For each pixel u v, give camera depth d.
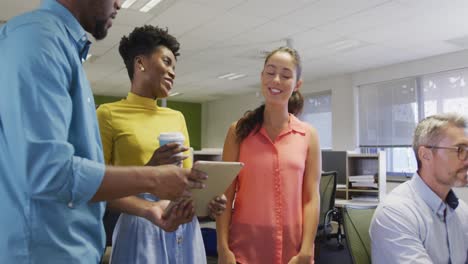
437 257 1.30
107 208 1.04
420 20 4.05
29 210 0.66
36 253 0.68
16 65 0.63
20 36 0.66
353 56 5.56
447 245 1.32
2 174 0.67
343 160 4.34
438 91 5.51
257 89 8.59
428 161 1.35
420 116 5.70
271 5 3.68
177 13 3.90
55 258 0.70
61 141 0.64
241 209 1.29
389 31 4.42
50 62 0.66
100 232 0.83
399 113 6.00
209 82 7.80
